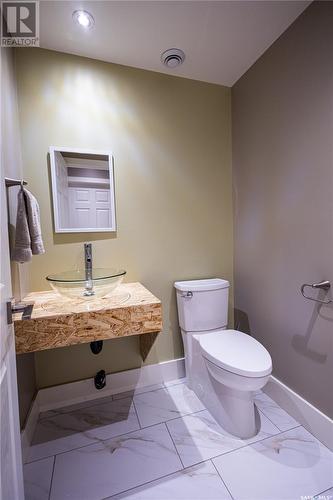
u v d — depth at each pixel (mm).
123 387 1770
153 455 1255
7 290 803
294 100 1388
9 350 803
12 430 800
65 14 1266
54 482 1131
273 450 1271
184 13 1286
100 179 1645
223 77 1847
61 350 1625
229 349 1411
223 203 1999
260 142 1674
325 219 1251
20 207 1207
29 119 1492
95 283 1314
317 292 1314
